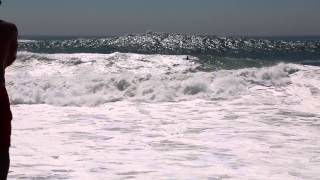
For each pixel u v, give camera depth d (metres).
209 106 9.30
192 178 4.52
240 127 7.23
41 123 7.61
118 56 14.69
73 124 7.54
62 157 5.38
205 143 6.15
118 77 11.29
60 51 39.66
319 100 9.66
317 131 6.91
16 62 14.17
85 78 11.52
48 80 11.39
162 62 14.19
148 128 7.21
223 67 14.13
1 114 3.21
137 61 14.22
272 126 7.30
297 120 7.80
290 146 5.96
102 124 7.55
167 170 4.81
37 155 5.47
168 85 10.73
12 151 5.66
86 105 9.68
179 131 6.98
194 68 13.56
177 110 8.92
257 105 9.29
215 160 5.26
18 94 10.23
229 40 54.19
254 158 5.34
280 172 4.75
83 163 5.10
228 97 10.18
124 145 6.05
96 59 14.44
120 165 5.02
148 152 5.65
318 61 32.91
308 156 5.44
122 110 8.98
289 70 12.30
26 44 49.09
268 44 57.47
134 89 10.68
